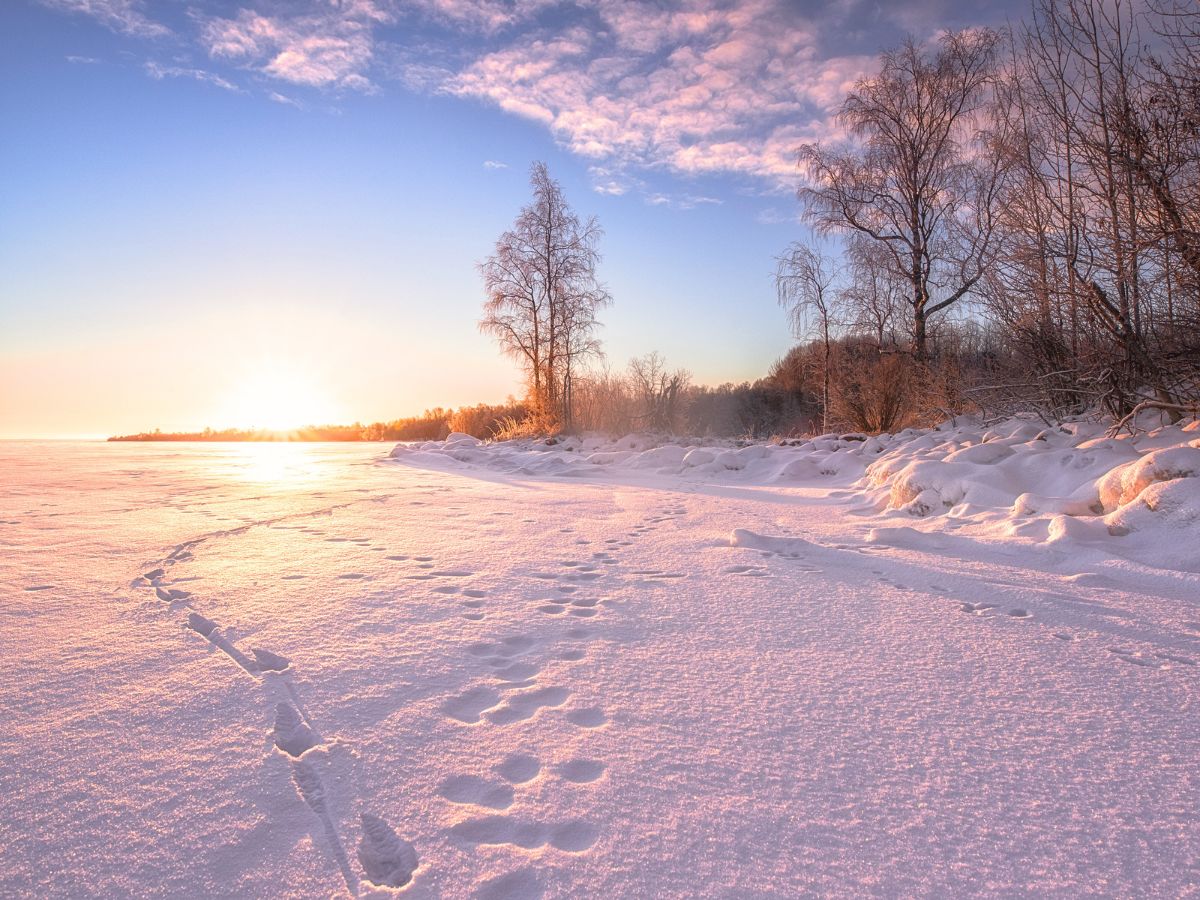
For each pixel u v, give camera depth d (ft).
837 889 4.50
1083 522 15.03
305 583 12.32
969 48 52.16
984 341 44.55
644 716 7.00
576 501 25.14
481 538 17.17
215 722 6.79
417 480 33.63
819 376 64.13
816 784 5.75
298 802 5.46
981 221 44.04
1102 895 4.46
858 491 26.25
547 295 68.64
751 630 9.81
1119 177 20.56
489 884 4.53
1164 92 18.72
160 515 20.45
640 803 5.45
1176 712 7.16
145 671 8.08
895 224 55.83
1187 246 18.30
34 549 14.99
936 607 10.99
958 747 6.40
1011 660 8.65
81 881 4.54
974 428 37.17
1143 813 5.36
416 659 8.53
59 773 5.83
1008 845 4.96
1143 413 24.16
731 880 4.58
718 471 36.70
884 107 54.70
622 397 67.82
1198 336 20.38
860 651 8.97
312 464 43.91
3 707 7.07
